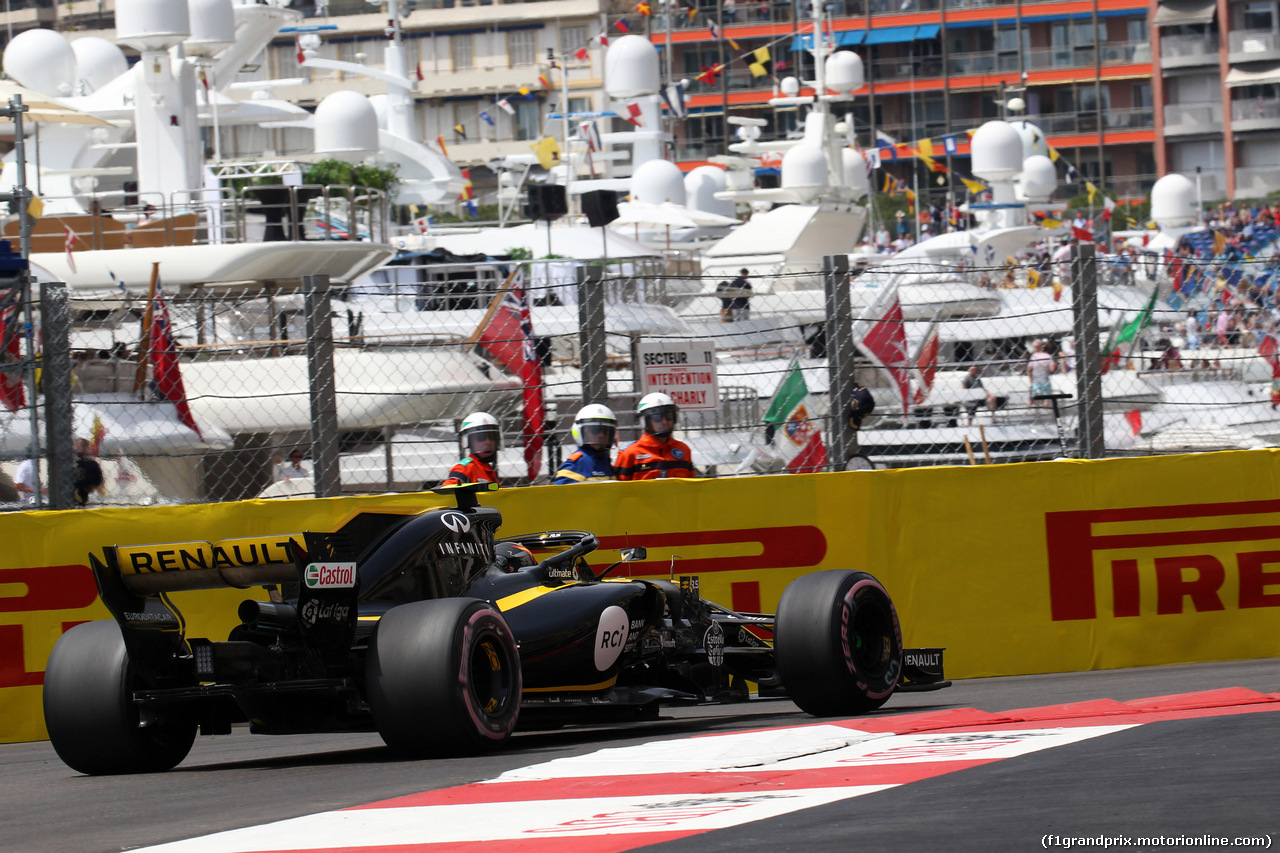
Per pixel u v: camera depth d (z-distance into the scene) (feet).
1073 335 88.33
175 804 49.16
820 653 62.59
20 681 78.79
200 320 102.06
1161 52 570.46
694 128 578.66
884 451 130.52
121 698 58.29
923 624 82.74
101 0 629.51
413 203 269.64
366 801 45.80
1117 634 83.66
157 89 172.65
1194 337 137.28
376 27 614.75
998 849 33.37
